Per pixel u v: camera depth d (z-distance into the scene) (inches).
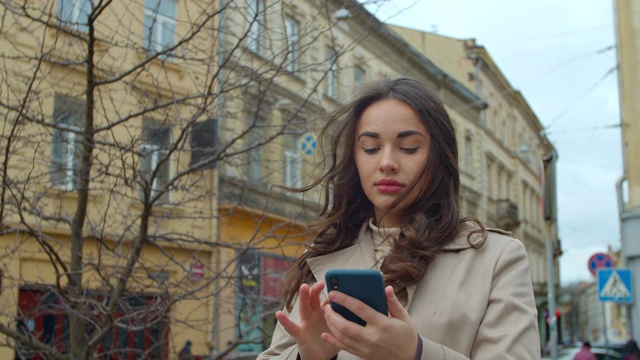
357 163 70.4
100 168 217.3
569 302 3351.4
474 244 63.8
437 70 1008.2
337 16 230.7
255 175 468.8
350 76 721.0
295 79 277.1
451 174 69.2
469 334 59.8
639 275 542.6
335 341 51.7
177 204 233.6
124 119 207.9
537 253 1662.2
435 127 68.0
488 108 1328.7
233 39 293.6
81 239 221.6
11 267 359.3
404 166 67.1
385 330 49.8
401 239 64.9
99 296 251.9
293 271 75.7
